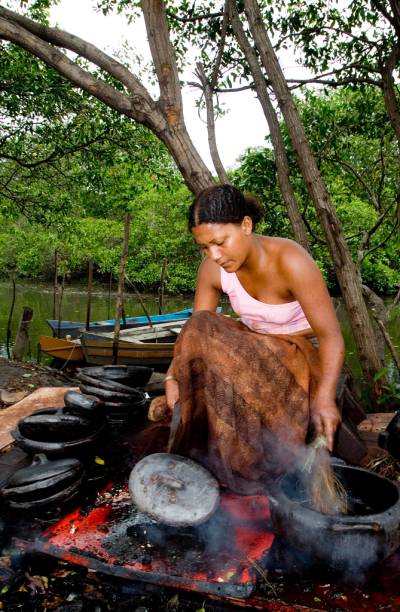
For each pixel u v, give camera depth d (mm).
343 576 1838
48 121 9297
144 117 4520
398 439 2445
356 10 6676
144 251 25266
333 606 1722
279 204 7242
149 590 1932
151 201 25250
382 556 1701
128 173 10359
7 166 11258
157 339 11984
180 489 2025
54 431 2504
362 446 2172
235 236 2061
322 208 5109
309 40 7035
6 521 2219
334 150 7703
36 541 2035
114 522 2207
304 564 1916
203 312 2217
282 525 1801
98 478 2590
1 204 11836
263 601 1751
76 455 2535
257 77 5355
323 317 2166
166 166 10516
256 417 2111
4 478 2545
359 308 5230
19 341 10141
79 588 1968
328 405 2057
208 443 2230
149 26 4402
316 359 2230
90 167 10344
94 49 4641
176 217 25219
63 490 2275
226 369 2113
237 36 5520
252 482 2160
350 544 1681
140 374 3258
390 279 16859
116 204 11188
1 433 3145
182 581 1820
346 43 6980
